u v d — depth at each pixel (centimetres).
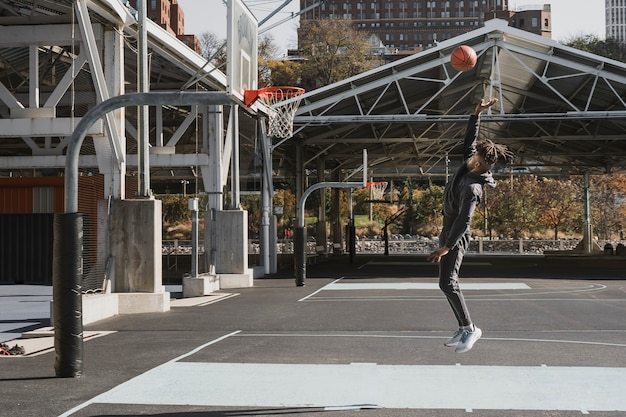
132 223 1769
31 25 1902
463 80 3656
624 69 3066
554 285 2441
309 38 8419
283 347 1109
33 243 2462
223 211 2627
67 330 882
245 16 1528
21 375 904
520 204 7169
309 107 3281
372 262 4241
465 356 1004
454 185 616
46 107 1909
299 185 3984
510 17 15525
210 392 779
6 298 2120
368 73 3195
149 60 2428
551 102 3844
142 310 1733
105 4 1755
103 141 1792
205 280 2247
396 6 18825
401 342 1149
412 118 3234
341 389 788
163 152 2839
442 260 626
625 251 5219
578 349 1065
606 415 670
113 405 723
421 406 705
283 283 2703
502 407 701
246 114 2955
